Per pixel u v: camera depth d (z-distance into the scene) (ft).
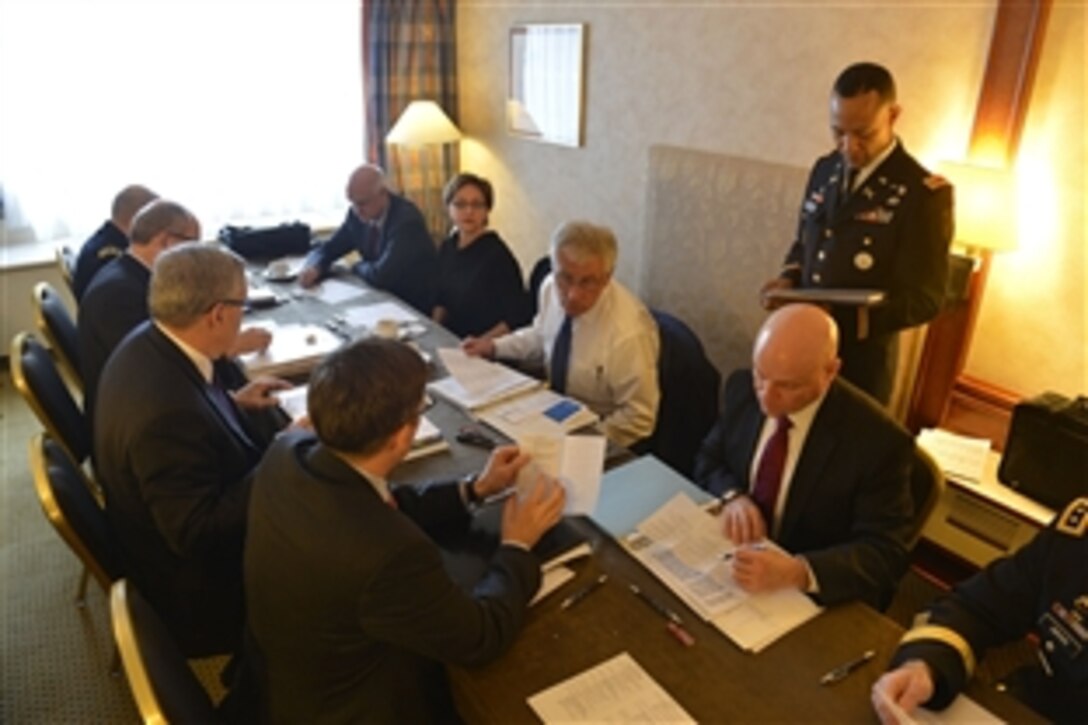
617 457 5.72
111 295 7.23
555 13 12.62
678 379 7.23
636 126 11.71
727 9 9.87
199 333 5.40
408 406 3.64
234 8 13.39
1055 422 6.85
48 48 12.26
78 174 13.03
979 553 7.65
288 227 11.52
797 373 4.68
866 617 4.13
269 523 3.66
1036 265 7.59
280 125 14.42
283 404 6.26
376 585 3.41
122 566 5.51
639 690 3.61
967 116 7.77
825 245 7.37
